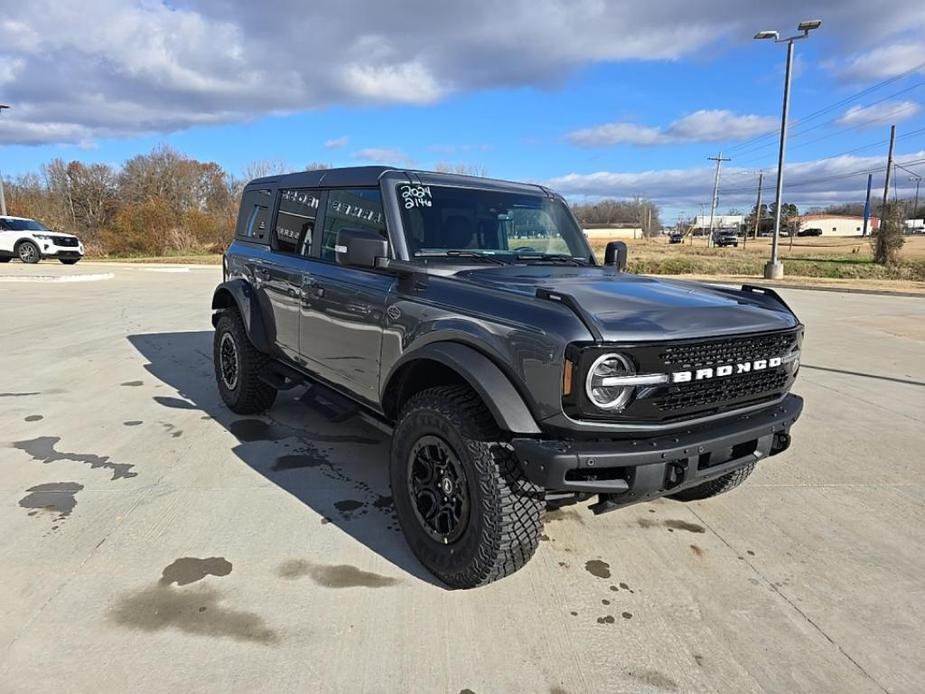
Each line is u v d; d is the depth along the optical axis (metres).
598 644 2.52
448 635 2.54
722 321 2.80
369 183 3.76
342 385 3.89
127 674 2.26
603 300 2.79
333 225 4.07
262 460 4.34
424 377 3.29
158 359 7.61
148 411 5.43
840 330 11.27
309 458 4.39
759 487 4.18
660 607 2.79
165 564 2.99
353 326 3.65
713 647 2.53
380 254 3.23
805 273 27.28
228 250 5.61
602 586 2.95
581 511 3.76
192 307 12.33
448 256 3.58
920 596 2.94
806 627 2.68
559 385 2.44
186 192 51.38
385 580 2.93
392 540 3.29
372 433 4.95
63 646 2.39
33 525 3.33
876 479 4.35
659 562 3.18
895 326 11.78
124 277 19.97
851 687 2.33
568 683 2.30
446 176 3.90
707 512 3.79
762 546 3.38
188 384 6.41
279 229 4.81
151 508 3.57
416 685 2.26
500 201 3.98
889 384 7.17
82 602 2.67
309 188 4.43
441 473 2.92
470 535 2.75
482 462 2.67
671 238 85.81
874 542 3.45
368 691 2.22
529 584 2.94
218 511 3.55
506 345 2.64
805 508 3.87
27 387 6.18
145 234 35.50
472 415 2.74
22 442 4.61
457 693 2.23
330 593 2.80
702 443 2.61
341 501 3.72
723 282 22.22
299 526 3.41
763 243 73.75
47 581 2.82
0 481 3.90
